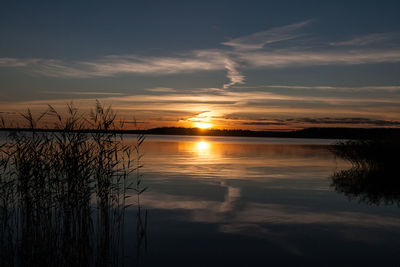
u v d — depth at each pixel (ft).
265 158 85.87
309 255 20.11
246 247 21.30
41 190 19.38
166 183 44.06
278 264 18.84
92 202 30.14
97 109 21.17
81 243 18.34
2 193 20.30
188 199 34.65
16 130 19.39
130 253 20.06
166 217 27.71
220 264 18.71
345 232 24.31
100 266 17.90
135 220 26.73
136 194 36.65
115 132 21.84
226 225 25.72
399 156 53.06
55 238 18.31
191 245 21.52
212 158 83.92
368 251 20.72
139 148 118.42
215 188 41.01
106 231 20.65
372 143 55.01
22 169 19.22
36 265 17.22
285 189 40.83
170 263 18.75
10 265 17.17
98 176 21.53
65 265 17.48
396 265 18.72
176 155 91.76
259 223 26.35
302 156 94.02
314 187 42.42
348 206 32.17
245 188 41.32
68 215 19.10
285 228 25.16
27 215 18.39
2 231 19.31
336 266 18.61
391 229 25.05
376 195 37.35
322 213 29.53
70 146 20.15
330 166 66.80
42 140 19.74
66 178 19.92
